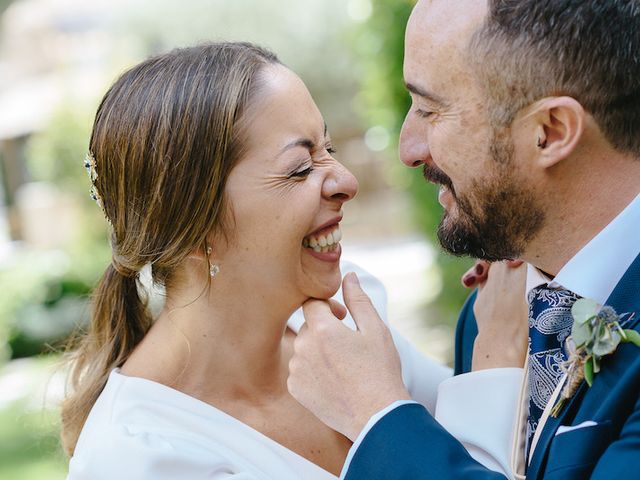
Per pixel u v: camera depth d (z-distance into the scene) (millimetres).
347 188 1694
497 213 1623
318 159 1702
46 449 6176
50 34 17719
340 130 17812
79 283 11492
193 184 1626
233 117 1606
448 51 1584
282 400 1809
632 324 1462
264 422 1761
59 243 16438
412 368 2117
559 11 1484
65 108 13570
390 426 1522
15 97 18125
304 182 1660
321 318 1679
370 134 9273
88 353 1954
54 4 17812
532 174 1569
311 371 1646
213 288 1699
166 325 1771
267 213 1645
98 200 1800
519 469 1725
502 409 1793
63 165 13211
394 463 1484
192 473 1557
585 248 1561
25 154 18062
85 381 1902
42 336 10992
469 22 1564
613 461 1350
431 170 1742
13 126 17531
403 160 1765
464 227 1686
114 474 1531
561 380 1588
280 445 1687
